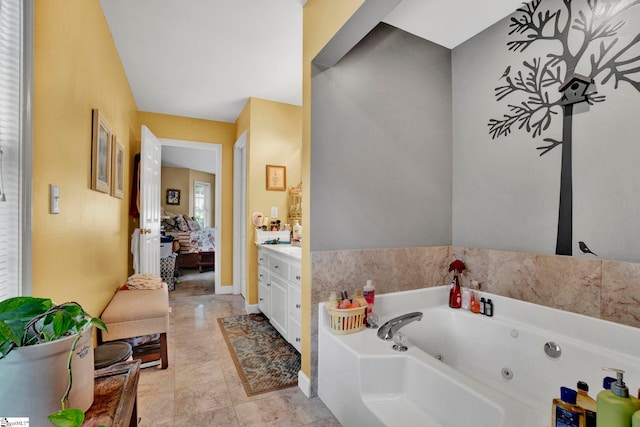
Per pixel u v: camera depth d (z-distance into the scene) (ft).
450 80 7.81
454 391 3.81
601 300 4.86
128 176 10.85
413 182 7.24
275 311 9.39
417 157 7.30
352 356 4.75
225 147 14.61
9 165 3.26
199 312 11.57
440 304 7.06
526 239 6.06
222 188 14.48
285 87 10.87
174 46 8.29
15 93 3.28
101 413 2.60
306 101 6.38
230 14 6.97
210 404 5.91
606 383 2.88
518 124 6.23
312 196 6.14
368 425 4.34
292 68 9.50
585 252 5.13
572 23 5.33
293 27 7.45
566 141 5.41
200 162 22.99
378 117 6.86
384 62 6.95
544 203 5.75
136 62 9.13
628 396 2.65
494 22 6.72
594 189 5.02
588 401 3.00
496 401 3.41
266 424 5.36
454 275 7.05
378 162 6.84
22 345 2.23
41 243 3.92
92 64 6.07
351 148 6.55
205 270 20.58
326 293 6.26
